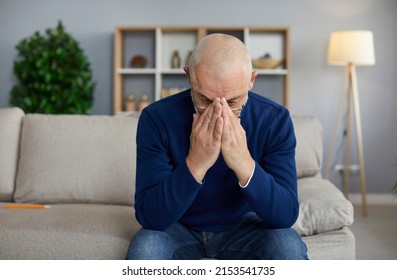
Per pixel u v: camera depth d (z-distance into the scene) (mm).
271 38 6848
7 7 6938
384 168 6879
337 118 6539
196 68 2033
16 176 3443
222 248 2385
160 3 6883
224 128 2051
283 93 6867
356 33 6078
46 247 2590
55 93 6406
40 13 6934
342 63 6352
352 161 6875
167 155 2328
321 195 2771
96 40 6938
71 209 3029
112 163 3264
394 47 6805
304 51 6848
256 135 2314
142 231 2217
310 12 6832
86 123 3404
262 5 6848
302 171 3283
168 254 2195
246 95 2131
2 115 3545
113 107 6969
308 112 6875
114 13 6914
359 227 5566
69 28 6941
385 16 6797
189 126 2314
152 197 2141
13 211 2986
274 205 2135
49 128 3402
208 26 6555
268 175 2162
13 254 2607
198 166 2092
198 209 2381
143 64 6762
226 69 1996
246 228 2340
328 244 2605
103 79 6957
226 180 2322
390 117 6844
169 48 6875
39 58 6406
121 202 3246
